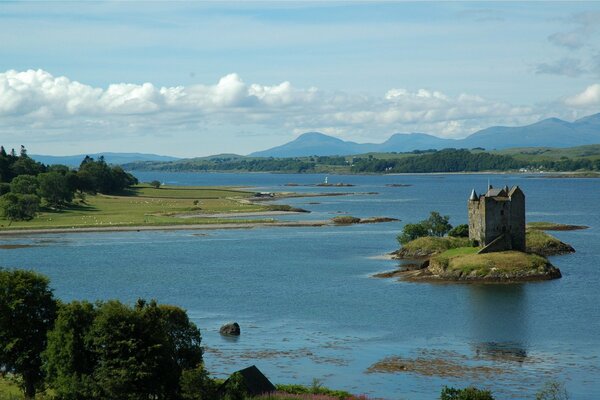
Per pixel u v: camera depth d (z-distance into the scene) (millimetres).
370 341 106438
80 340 76312
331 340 107312
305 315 123125
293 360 97562
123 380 72312
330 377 90125
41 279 83250
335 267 172875
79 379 74250
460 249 167875
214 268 172625
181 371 77375
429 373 91188
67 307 78625
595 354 98000
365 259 185625
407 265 173875
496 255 157625
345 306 129375
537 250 187250
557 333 108812
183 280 156125
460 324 115375
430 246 186125
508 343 104000
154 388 75250
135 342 74688
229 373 91688
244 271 167875
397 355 99188
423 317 120438
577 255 184000
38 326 81688
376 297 136875
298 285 149750
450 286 146125
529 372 90938
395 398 82312
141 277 160000
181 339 84438
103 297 137125
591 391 83625
